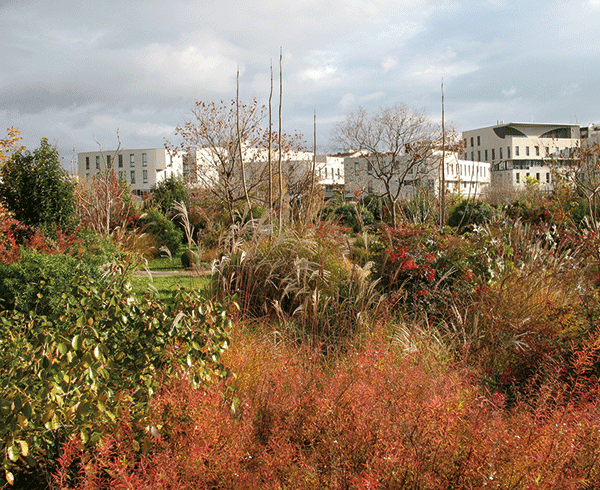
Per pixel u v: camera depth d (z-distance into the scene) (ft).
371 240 24.61
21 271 17.89
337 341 15.89
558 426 7.94
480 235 21.62
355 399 8.62
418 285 19.62
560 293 17.66
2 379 8.30
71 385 8.39
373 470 7.02
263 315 18.78
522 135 251.19
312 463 7.73
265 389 10.25
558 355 12.42
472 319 16.22
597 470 7.48
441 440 7.55
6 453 7.27
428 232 21.80
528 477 6.86
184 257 38.86
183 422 8.86
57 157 39.88
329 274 19.98
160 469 7.25
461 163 196.85
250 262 19.97
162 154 224.53
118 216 50.26
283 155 61.00
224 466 7.67
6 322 11.28
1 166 37.27
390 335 15.25
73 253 21.44
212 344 10.57
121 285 11.30
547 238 22.94
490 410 9.04
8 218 33.71
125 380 9.43
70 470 8.14
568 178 54.08
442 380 9.32
